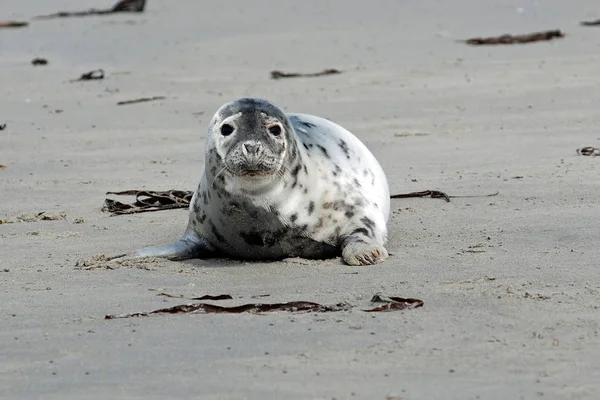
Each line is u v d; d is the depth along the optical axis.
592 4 78.31
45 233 31.89
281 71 60.22
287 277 25.75
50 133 48.06
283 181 26.88
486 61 59.84
